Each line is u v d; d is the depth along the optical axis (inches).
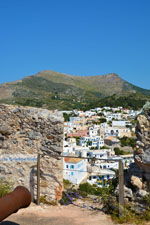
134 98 7062.0
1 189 301.4
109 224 254.5
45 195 316.2
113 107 6850.4
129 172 291.1
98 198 321.1
